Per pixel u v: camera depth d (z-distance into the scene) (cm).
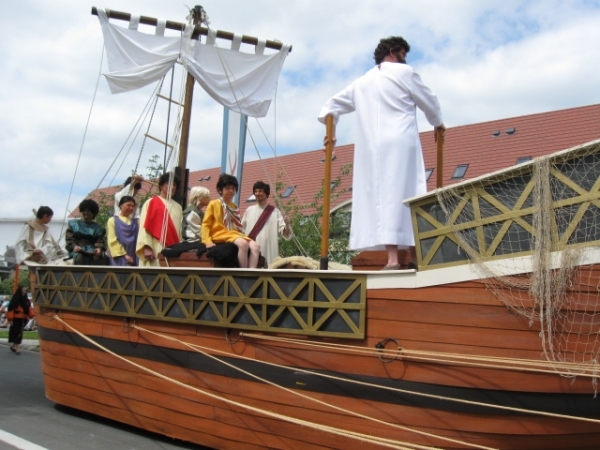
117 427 653
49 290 745
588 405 407
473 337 414
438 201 439
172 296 576
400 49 541
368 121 519
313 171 2564
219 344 536
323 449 469
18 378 992
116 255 748
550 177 401
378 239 500
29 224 841
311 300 475
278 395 492
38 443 580
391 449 440
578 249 388
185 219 722
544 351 397
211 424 540
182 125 933
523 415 410
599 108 2102
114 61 911
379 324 446
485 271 410
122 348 630
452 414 420
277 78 1001
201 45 944
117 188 1586
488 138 2202
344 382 458
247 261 618
